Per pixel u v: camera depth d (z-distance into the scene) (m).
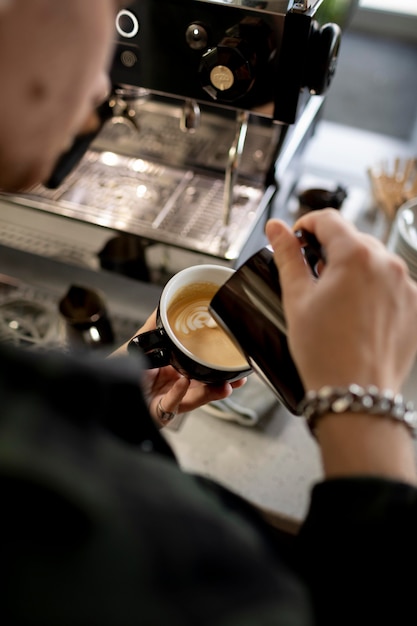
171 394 0.61
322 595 0.32
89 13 0.26
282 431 0.91
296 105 0.77
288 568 0.31
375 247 0.39
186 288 0.60
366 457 0.33
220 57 0.72
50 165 0.31
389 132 1.56
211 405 0.90
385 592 0.31
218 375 0.56
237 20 0.72
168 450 0.33
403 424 0.34
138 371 0.28
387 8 1.73
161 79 0.80
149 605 0.23
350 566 0.31
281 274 0.41
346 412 0.34
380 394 0.33
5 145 0.27
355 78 1.72
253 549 0.27
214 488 0.30
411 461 0.34
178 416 0.91
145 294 1.10
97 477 0.24
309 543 0.33
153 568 0.24
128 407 0.29
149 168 1.12
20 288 1.10
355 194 1.26
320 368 0.35
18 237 1.17
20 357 0.25
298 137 1.10
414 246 0.94
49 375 0.25
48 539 0.23
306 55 0.73
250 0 0.71
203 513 0.26
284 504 0.83
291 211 1.21
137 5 0.74
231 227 1.01
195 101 0.85
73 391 0.25
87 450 0.25
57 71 0.26
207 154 1.09
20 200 1.03
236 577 0.25
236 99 0.77
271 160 1.05
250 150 1.05
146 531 0.24
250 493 0.84
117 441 0.27
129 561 0.23
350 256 0.37
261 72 0.74
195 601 0.24
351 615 0.32
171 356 0.57
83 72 0.27
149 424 0.31
